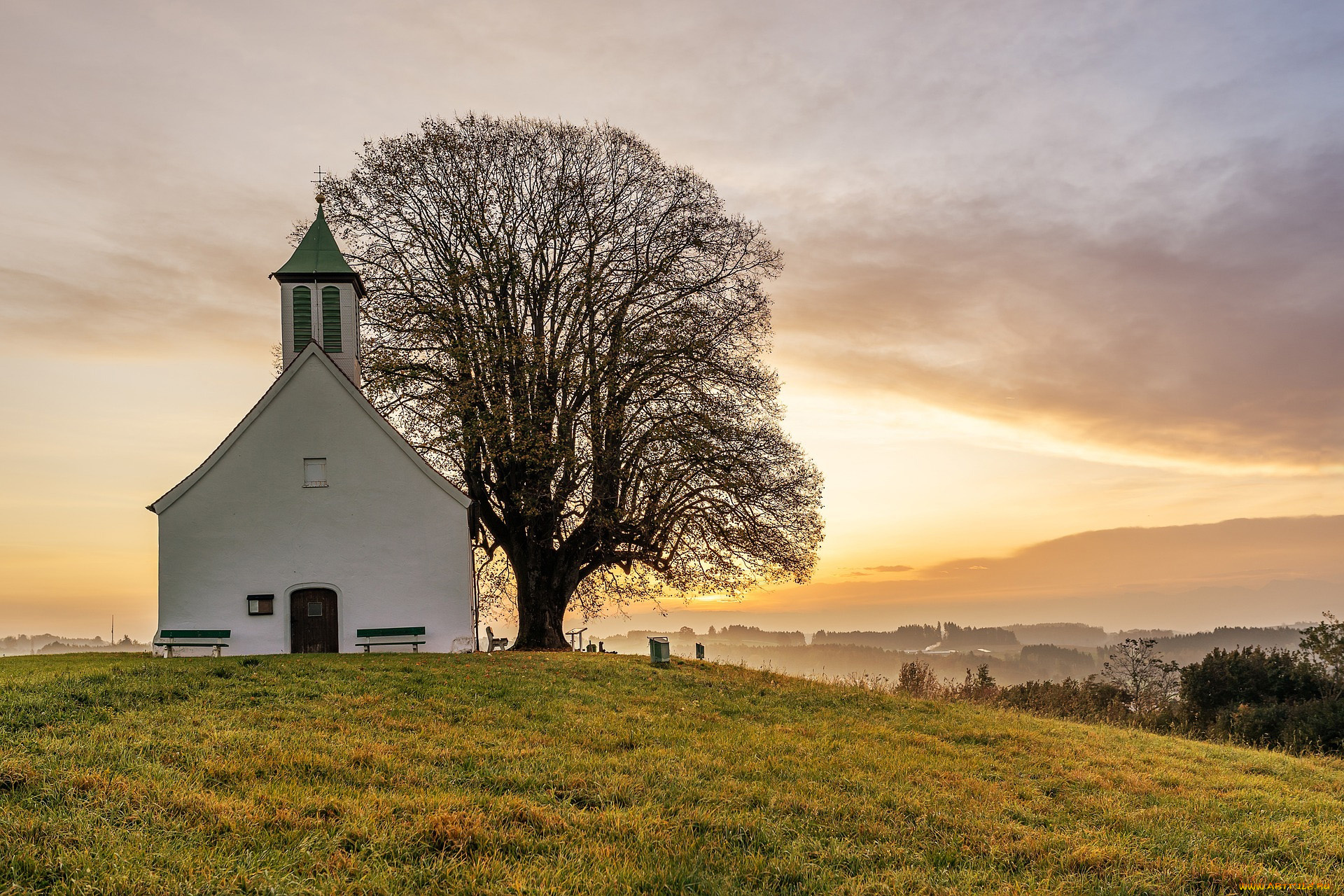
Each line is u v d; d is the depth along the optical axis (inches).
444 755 589.9
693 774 583.2
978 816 546.3
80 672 821.9
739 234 1402.6
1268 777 743.1
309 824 431.5
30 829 388.8
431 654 1095.0
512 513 1378.0
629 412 1317.7
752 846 460.8
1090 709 1384.1
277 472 1190.9
